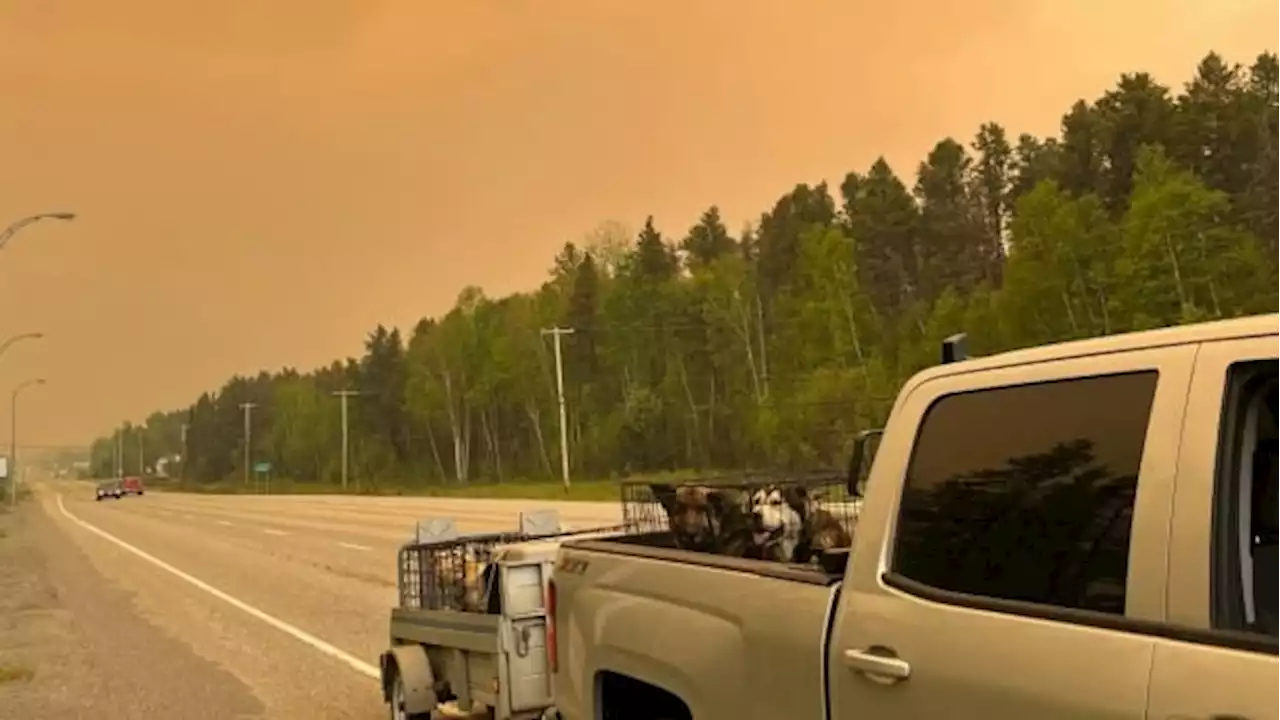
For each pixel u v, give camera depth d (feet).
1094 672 9.49
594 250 394.11
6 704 39.29
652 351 328.29
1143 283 174.91
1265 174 233.55
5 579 87.61
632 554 16.28
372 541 107.34
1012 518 10.82
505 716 25.34
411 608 30.78
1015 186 314.76
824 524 18.20
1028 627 10.20
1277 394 9.44
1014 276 197.26
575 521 99.30
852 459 14.15
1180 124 251.39
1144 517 9.61
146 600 69.82
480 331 380.37
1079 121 279.69
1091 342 10.77
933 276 319.88
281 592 69.36
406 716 28.99
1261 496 9.37
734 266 319.06
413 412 423.23
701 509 19.20
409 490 315.58
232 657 46.75
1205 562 9.11
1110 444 10.12
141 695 39.83
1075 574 10.08
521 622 25.54
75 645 52.60
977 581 10.98
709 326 315.37
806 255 271.28
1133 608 9.50
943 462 11.75
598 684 16.85
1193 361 9.69
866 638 11.82
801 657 12.63
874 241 332.39
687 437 309.22
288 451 532.73
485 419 388.98
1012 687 10.11
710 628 14.20
